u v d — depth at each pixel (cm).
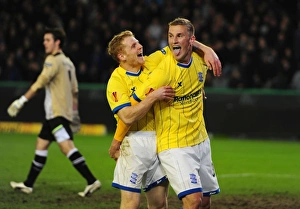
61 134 2036
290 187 2289
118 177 1418
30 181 2092
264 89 4250
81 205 1905
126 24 4797
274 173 2647
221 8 4928
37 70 4725
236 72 4341
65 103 2048
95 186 2045
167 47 1466
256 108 4162
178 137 1387
